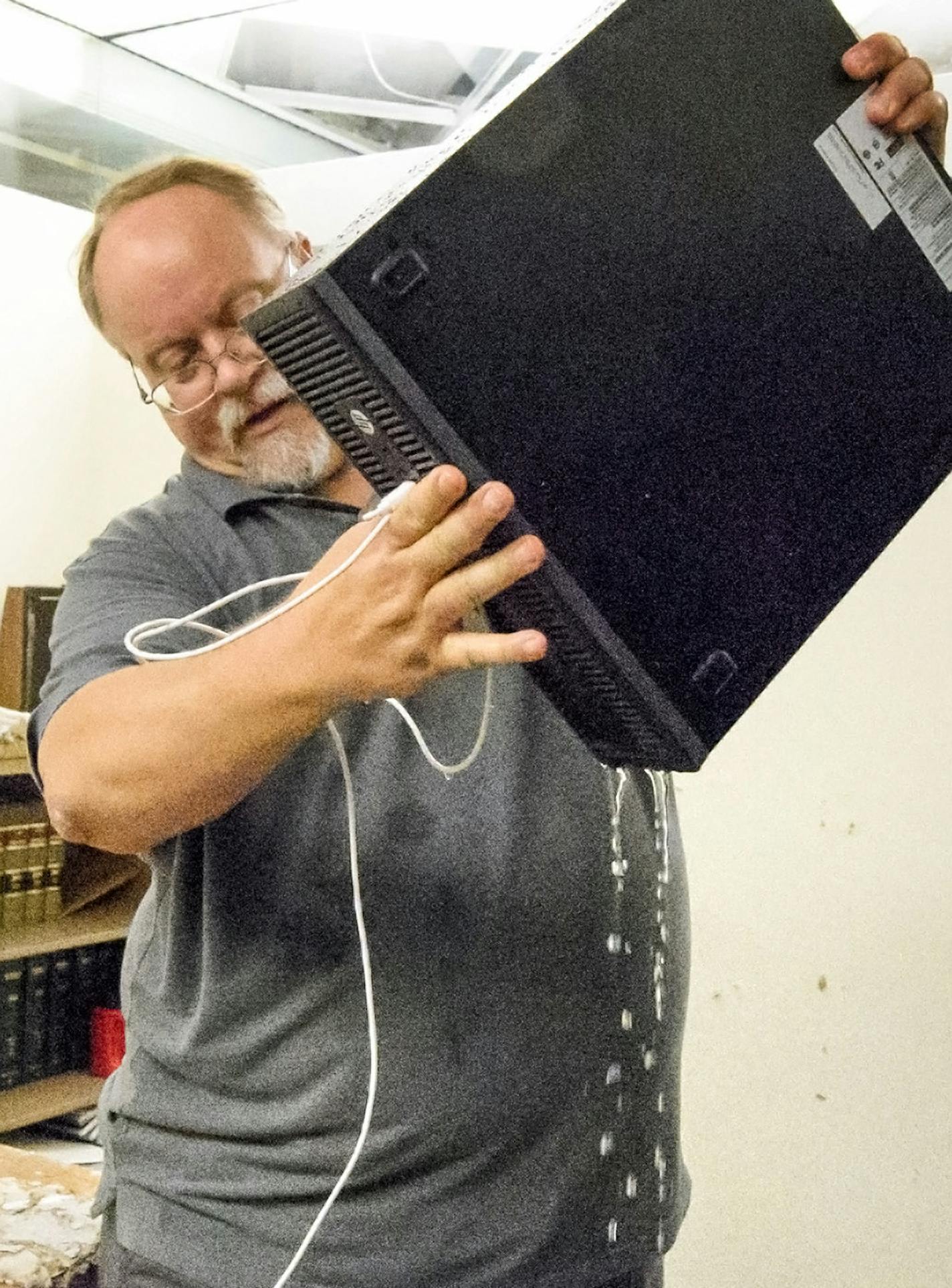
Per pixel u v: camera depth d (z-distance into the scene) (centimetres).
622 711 70
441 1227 95
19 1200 156
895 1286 185
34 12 246
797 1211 195
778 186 74
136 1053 105
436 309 62
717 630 70
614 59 68
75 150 279
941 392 82
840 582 77
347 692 65
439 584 59
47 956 249
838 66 76
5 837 244
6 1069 243
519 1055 97
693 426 70
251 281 112
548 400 64
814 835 195
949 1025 182
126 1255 101
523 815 100
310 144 282
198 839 99
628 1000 104
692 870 207
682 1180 116
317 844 96
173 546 104
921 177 81
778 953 198
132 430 283
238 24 241
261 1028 96
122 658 86
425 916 96
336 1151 94
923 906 184
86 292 124
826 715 194
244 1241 95
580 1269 99
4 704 264
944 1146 182
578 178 66
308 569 106
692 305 70
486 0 216
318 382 65
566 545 65
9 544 272
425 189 62
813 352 75
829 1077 192
